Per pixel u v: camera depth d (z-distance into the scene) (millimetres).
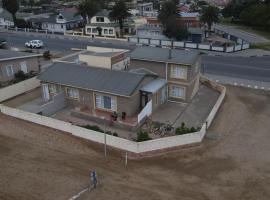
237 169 25234
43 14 113000
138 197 21859
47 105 34906
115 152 27641
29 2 150250
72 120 33750
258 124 33094
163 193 22297
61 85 36562
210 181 23734
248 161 26344
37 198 21703
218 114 35250
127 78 34688
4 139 29641
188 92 37844
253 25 101812
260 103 38625
